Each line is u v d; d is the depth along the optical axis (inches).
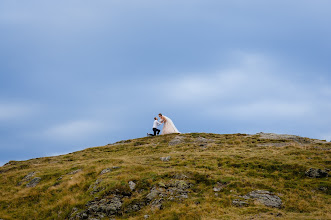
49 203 855.1
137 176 882.1
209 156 1082.7
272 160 977.5
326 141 1339.8
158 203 733.3
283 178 843.4
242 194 752.3
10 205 884.0
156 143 1465.3
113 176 907.4
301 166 898.1
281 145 1245.1
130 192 805.9
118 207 741.3
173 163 1018.1
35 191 940.6
